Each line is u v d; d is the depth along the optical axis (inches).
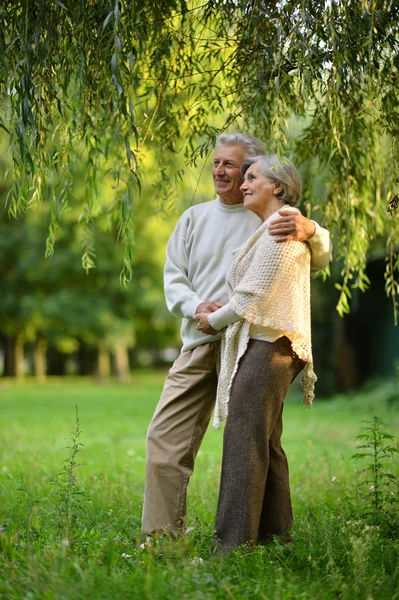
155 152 223.3
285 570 141.2
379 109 184.7
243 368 154.5
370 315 756.6
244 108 183.5
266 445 153.8
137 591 123.5
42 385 1283.2
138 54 184.5
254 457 152.6
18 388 1168.2
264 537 162.2
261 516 162.7
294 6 160.9
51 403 812.0
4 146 489.1
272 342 154.2
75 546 154.9
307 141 219.5
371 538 147.6
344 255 230.7
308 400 161.2
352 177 225.6
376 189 228.4
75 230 1033.5
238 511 152.0
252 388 152.8
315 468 277.1
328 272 226.7
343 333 768.9
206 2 192.5
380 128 218.7
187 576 130.8
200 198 482.6
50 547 146.5
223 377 157.0
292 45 155.9
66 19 173.9
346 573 141.0
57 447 386.9
